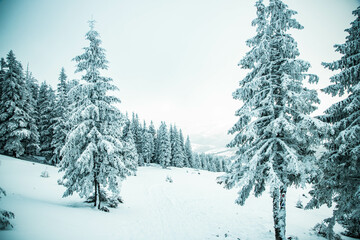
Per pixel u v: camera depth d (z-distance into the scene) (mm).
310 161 8672
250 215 16766
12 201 10453
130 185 26484
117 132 14023
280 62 9883
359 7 9211
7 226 6965
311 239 11719
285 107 8891
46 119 32844
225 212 17531
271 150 8992
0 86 27922
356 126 8188
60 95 30875
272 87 9367
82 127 12031
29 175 20281
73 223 9305
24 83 27672
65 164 12297
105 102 13180
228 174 10109
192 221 14500
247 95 10203
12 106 25438
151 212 15602
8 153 26953
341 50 9312
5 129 24922
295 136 8258
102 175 12438
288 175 9336
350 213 10016
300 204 20375
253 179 9375
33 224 7957
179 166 63094
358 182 9039
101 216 11633
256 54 9766
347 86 9406
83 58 13492
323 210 20109
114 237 9078
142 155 58219
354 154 8547
